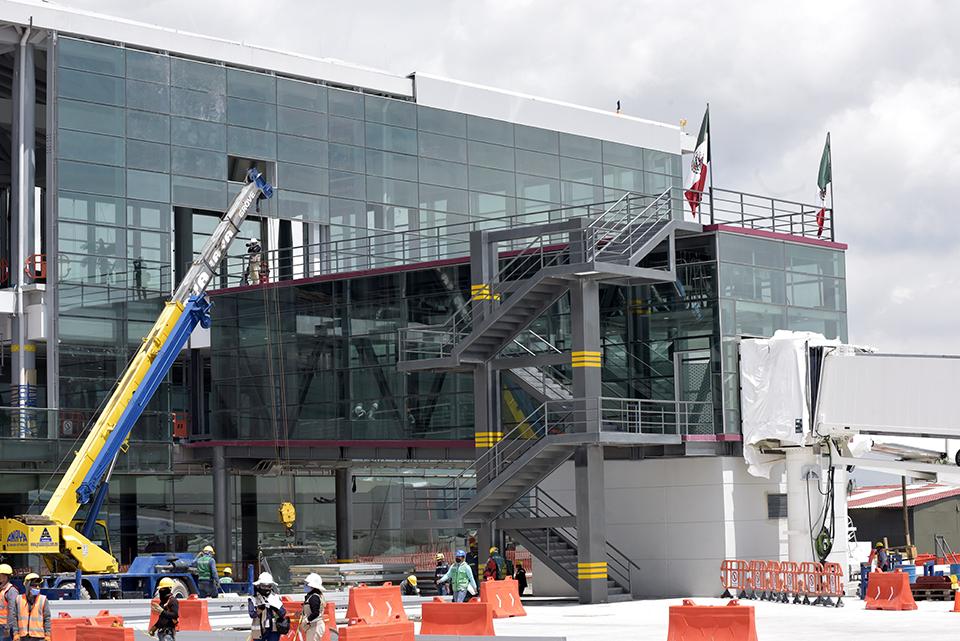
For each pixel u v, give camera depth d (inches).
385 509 2815.0
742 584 1801.2
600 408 1763.0
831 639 1211.9
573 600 1892.2
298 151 2709.2
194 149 2576.3
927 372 1713.8
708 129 2059.5
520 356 1872.5
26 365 2390.5
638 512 1959.9
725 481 1900.8
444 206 2896.2
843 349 1862.7
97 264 2432.3
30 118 2427.4
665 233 1845.5
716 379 1908.2
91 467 1908.2
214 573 1838.1
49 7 2411.4
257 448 2388.0
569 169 3088.1
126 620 1670.8
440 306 2202.3
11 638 961.5
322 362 2316.7
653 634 1289.4
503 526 1844.2
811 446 1881.2
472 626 1219.2
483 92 2972.4
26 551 1804.9
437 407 2185.0
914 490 3449.8
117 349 2442.2
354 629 955.3
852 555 2315.5
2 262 2620.6
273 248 2674.7
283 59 2694.4
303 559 2260.1
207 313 2046.0
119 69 2490.2
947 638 1214.3
